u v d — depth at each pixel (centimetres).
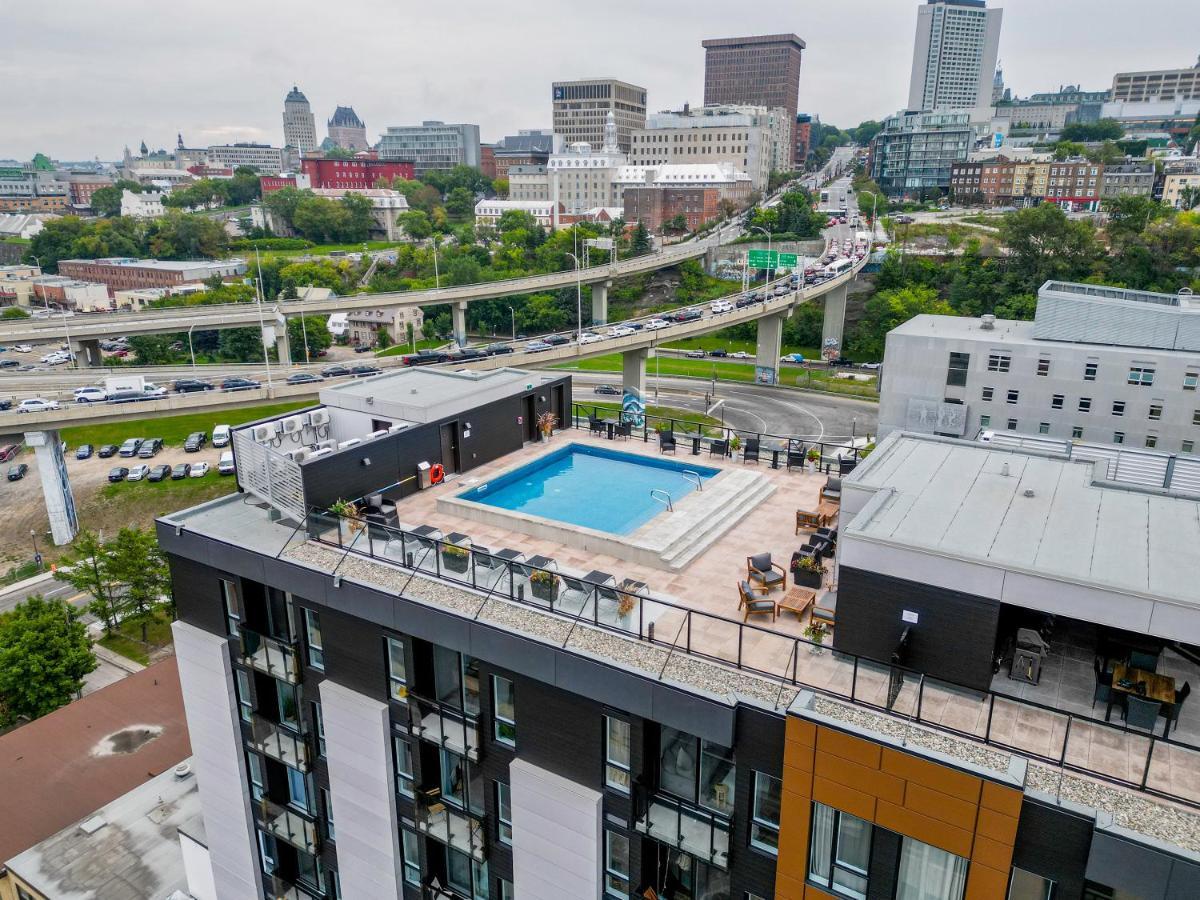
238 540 2402
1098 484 2195
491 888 2250
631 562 2528
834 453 7219
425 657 2162
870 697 1741
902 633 1825
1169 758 1555
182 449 11025
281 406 12438
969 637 1750
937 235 19425
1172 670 1828
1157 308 6850
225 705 2609
